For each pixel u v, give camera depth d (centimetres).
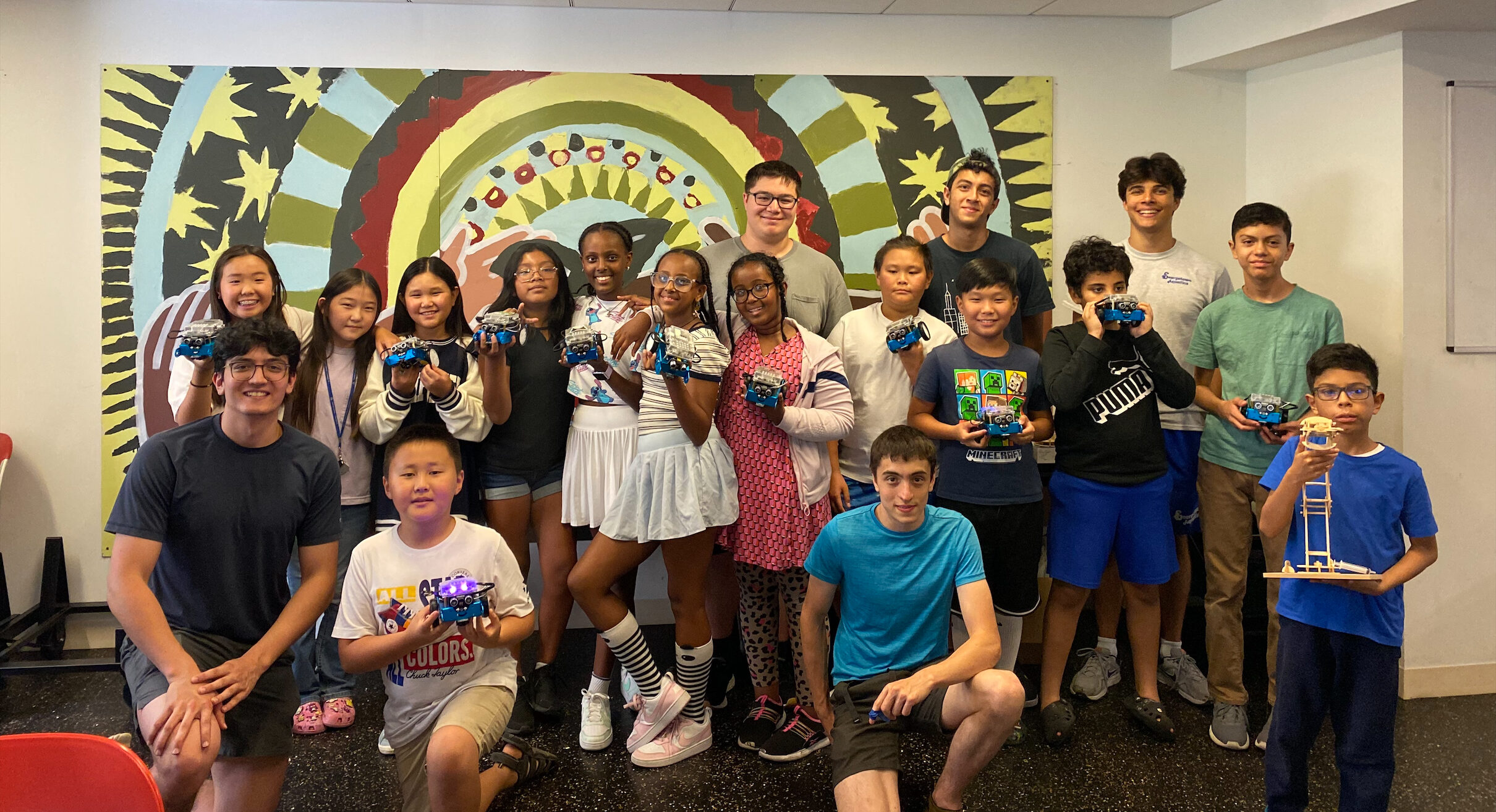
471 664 206
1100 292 262
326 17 331
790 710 266
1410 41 292
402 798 229
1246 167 365
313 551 201
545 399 275
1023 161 356
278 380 187
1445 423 298
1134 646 277
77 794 124
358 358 271
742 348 254
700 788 241
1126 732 272
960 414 256
